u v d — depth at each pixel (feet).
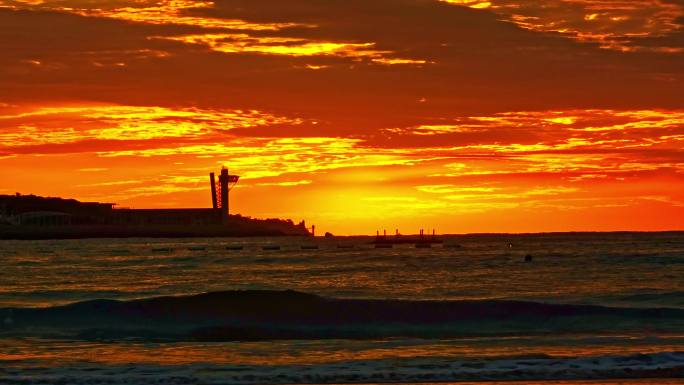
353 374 196.13
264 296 322.55
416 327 294.46
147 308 315.17
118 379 191.62
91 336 284.20
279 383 189.26
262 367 205.98
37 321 306.14
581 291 428.97
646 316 301.22
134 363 215.51
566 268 633.61
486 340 258.78
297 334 288.92
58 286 518.78
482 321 301.63
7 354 236.84
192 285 519.60
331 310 305.73
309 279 563.07
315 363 213.05
